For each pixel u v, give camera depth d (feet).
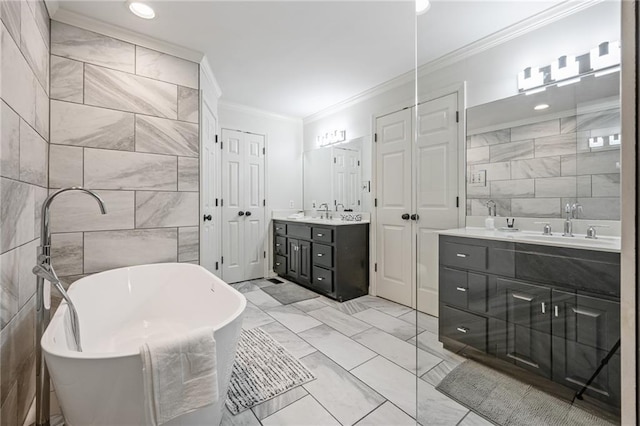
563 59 5.80
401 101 9.52
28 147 4.62
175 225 7.61
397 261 9.70
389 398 4.93
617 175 4.80
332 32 6.88
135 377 3.11
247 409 4.63
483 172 7.34
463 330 6.46
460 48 7.43
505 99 6.82
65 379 3.04
